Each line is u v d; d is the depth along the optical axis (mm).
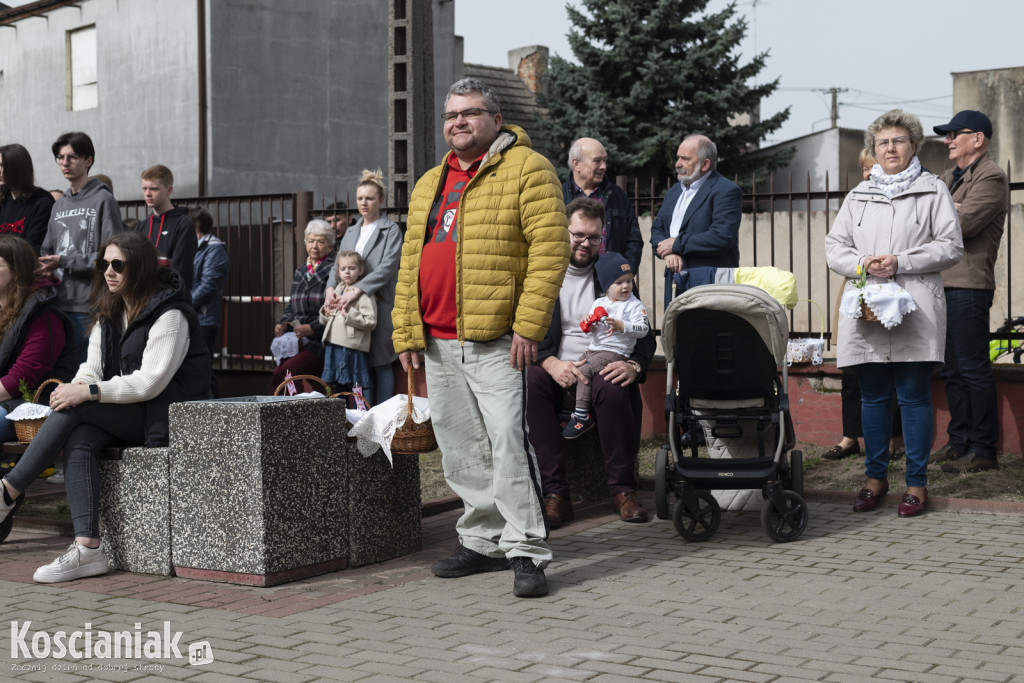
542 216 4996
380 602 4828
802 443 8594
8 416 5965
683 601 4758
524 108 30359
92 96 22344
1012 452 7738
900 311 6109
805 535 6008
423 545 6023
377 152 22750
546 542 6000
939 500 6535
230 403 5152
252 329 11734
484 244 5070
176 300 5668
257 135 20906
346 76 22203
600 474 7156
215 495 5180
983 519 6254
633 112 27500
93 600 4926
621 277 6492
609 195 7156
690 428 6465
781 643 4129
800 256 17281
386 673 3846
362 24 22422
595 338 6605
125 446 5625
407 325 5371
